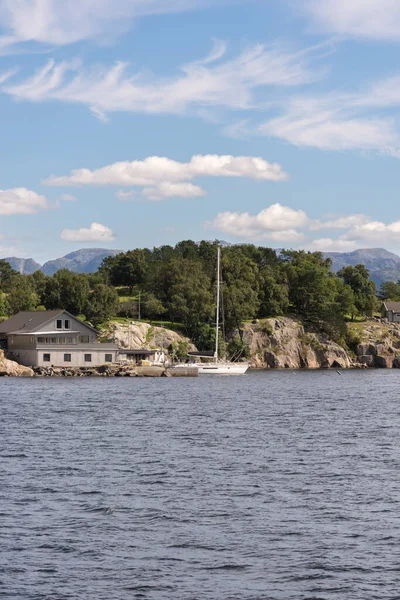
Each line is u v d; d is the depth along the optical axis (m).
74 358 196.75
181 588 34.66
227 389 158.12
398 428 89.12
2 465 61.09
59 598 33.50
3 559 37.94
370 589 34.56
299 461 63.81
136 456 65.75
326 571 36.69
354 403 127.12
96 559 38.09
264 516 45.72
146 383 172.12
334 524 44.12
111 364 198.50
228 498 50.00
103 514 45.88
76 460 63.56
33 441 74.94
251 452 68.50
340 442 75.81
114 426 88.19
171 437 78.56
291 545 40.34
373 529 43.12
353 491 52.25
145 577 35.88
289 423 93.44
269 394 145.75
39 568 36.84
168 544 40.41
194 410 109.81
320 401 130.38
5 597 33.50
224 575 36.19
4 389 147.38
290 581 35.50
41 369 191.12
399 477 57.09
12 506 47.47
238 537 41.66
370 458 65.69
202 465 61.47
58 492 51.28
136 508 47.28
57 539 41.03
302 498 50.22
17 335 198.12
